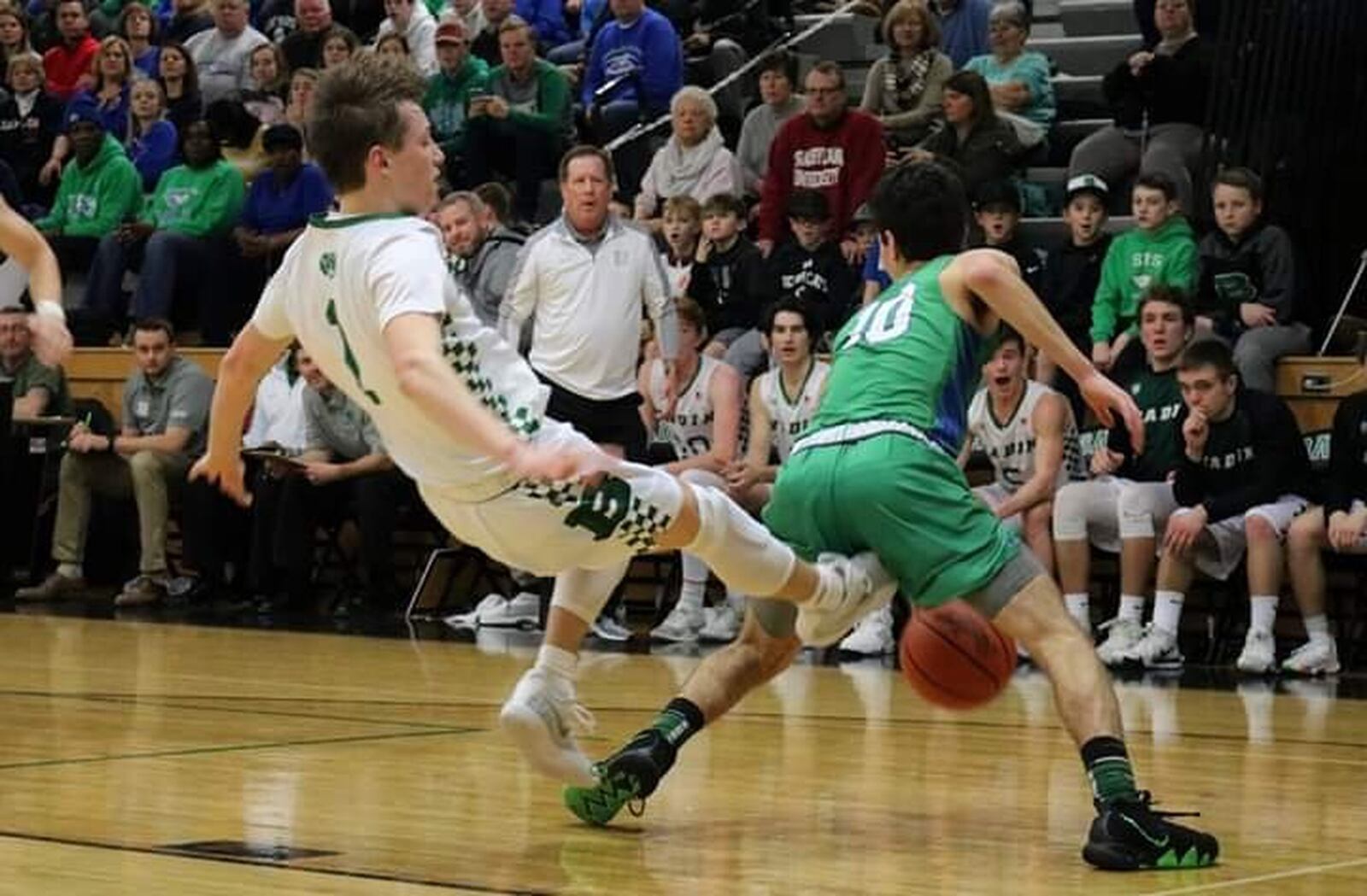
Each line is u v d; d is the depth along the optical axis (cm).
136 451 1539
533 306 1233
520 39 1700
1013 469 1250
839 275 1420
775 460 1327
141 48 2031
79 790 596
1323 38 1470
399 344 462
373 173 495
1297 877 486
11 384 1568
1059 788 644
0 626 1306
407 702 880
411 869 475
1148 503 1212
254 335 528
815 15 1964
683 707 564
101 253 1744
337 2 2006
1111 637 1220
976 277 544
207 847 498
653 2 1894
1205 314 1313
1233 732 837
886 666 1150
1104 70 1783
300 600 1492
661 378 1382
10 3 2027
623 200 1678
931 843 534
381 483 1465
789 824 563
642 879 471
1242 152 1466
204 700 876
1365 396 1157
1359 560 1209
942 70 1602
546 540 503
